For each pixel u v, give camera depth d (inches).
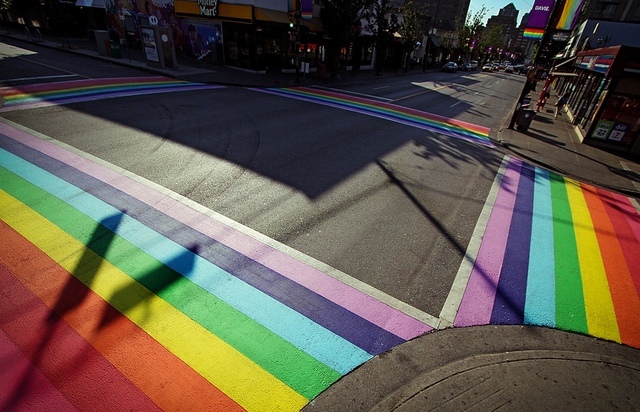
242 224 214.7
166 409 112.1
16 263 166.6
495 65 2876.5
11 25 1284.4
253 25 766.5
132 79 629.0
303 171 301.1
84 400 112.7
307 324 148.9
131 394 115.5
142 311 146.9
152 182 255.8
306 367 130.4
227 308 152.7
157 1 914.1
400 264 193.2
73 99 452.8
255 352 134.2
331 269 183.2
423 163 358.0
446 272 191.2
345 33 851.4
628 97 462.3
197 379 122.3
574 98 764.0
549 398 125.7
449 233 230.4
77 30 1198.3
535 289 185.8
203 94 576.7
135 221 207.6
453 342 146.6
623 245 242.2
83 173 258.7
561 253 223.6
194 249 187.9
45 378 118.0
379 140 419.2
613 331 162.4
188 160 299.4
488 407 120.5
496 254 213.3
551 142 500.1
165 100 502.9
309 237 208.2
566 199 311.4
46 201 219.0
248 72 837.8
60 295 150.9
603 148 494.6
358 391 123.1
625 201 325.4
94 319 141.0
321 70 873.5
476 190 306.5
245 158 317.1
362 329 149.2
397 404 119.4
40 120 361.1
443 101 781.9
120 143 321.7
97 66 722.2
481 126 571.8
